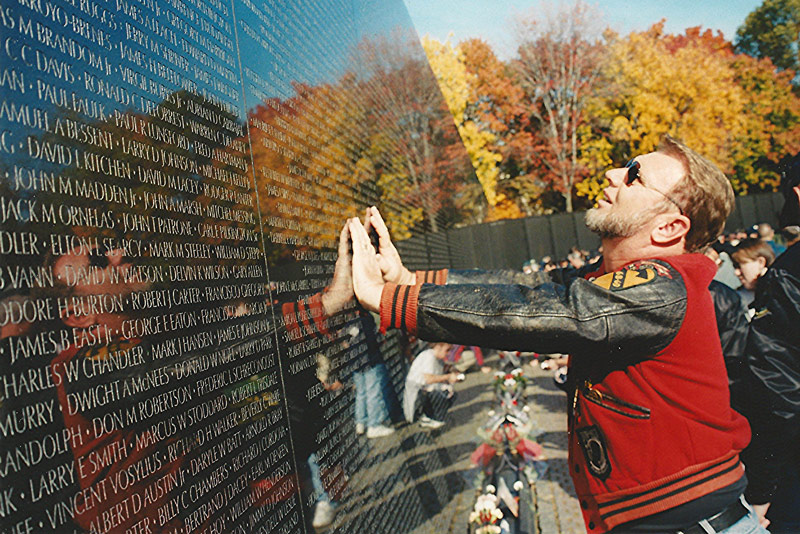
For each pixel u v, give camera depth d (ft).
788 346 7.61
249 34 6.44
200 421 4.59
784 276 7.62
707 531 5.75
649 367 5.75
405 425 10.03
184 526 4.25
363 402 8.21
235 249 5.49
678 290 5.64
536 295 5.60
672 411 5.71
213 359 4.87
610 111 100.99
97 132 3.99
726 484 5.82
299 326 6.57
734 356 9.86
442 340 5.78
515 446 16.30
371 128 10.94
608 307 5.44
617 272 5.93
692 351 5.67
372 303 7.10
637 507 5.87
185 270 4.70
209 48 5.55
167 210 4.60
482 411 18.60
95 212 3.88
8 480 3.08
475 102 101.71
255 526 5.09
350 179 9.36
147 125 4.51
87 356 3.65
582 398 6.38
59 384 3.43
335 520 6.66
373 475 8.10
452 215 19.93
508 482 15.29
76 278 3.65
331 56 9.17
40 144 3.54
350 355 8.00
